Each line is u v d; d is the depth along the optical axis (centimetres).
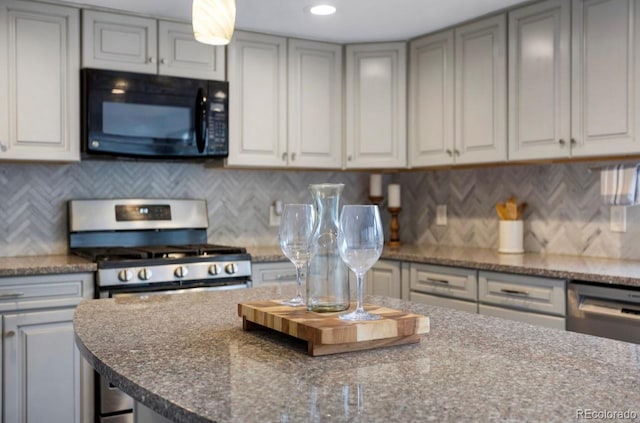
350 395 87
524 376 96
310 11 303
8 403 251
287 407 82
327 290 123
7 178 306
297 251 135
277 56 344
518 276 262
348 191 408
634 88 246
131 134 301
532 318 256
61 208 319
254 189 376
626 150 249
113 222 324
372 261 117
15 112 278
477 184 361
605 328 228
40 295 258
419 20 318
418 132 351
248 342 120
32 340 256
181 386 91
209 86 321
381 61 358
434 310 157
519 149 294
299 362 105
